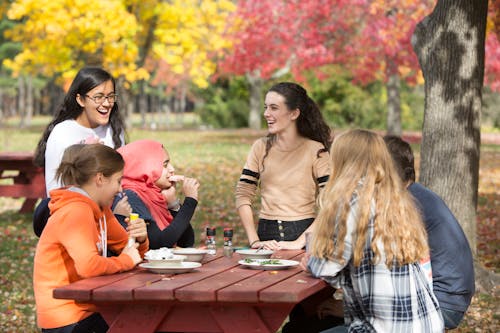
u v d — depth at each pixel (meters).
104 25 21.44
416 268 3.78
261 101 46.22
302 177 5.41
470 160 7.86
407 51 25.27
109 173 4.21
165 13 23.08
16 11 20.81
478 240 10.52
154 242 4.75
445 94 7.86
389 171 3.77
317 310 4.98
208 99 50.28
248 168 5.63
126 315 3.77
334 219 3.70
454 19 7.77
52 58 22.75
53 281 4.10
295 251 5.12
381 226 3.63
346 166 3.77
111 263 4.06
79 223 4.04
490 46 24.31
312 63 27.88
